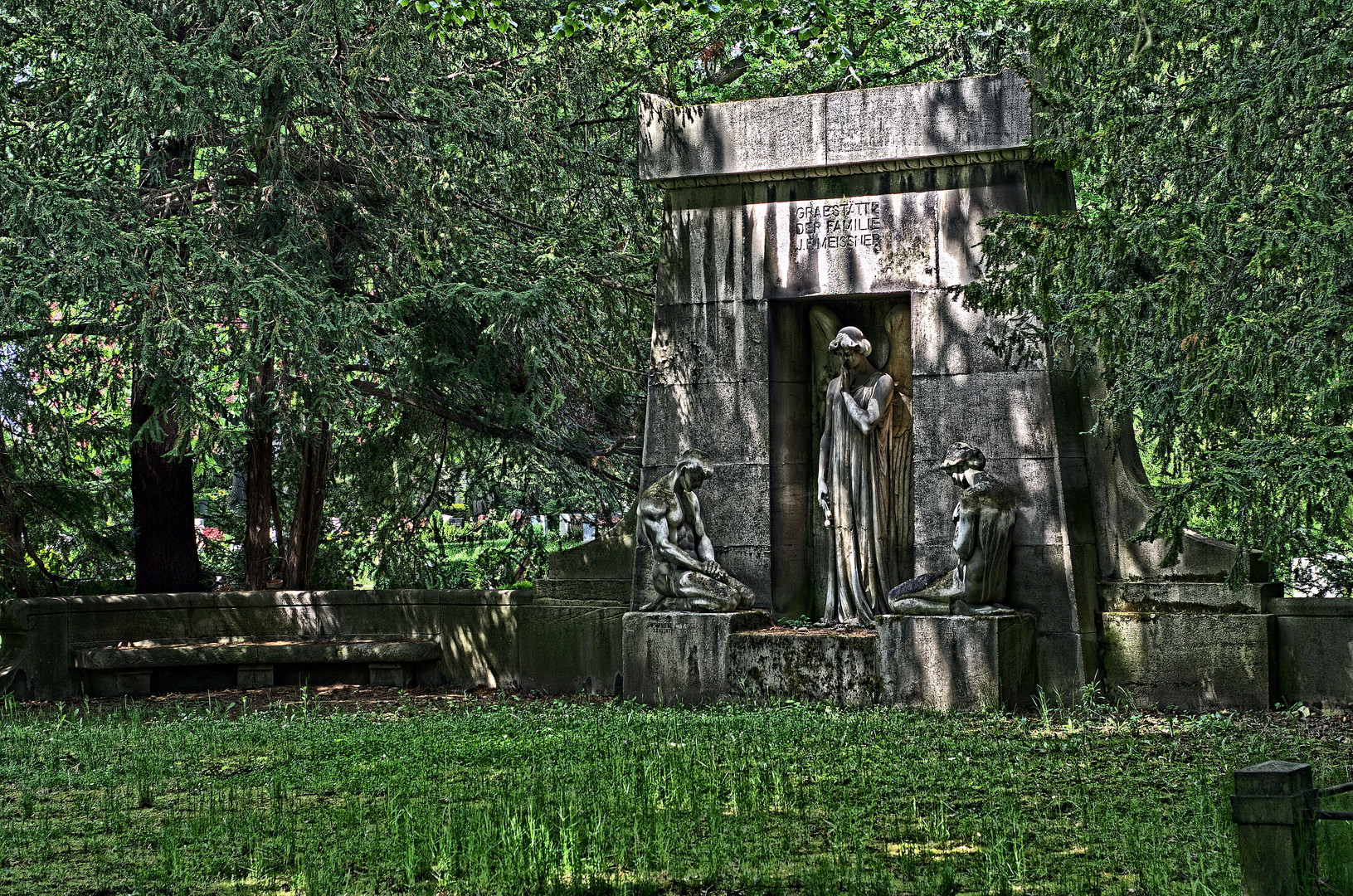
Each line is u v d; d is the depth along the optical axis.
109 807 9.66
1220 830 8.23
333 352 16.42
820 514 15.73
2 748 12.04
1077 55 13.20
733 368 15.48
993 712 13.24
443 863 7.80
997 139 14.35
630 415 21.03
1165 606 13.80
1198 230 11.32
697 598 14.77
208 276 15.53
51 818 9.38
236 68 15.78
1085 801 9.35
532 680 16.31
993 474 14.21
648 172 15.70
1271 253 10.72
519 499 23.38
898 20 22.02
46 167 15.72
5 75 16.08
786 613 15.39
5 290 14.62
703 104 15.68
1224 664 13.46
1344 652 13.17
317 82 16.08
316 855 8.17
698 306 15.66
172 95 15.23
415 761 11.19
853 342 15.00
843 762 10.87
